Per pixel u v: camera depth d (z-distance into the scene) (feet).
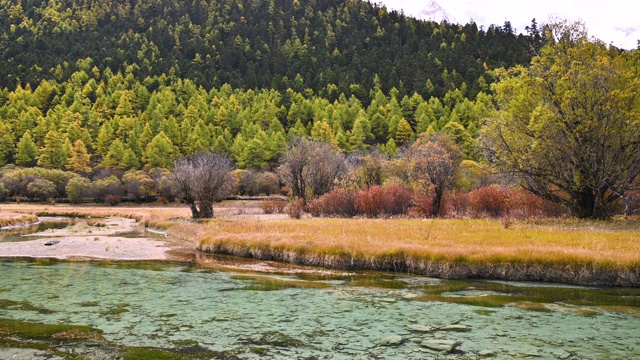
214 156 172.45
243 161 387.75
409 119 485.56
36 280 56.24
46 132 445.78
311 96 602.85
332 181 181.37
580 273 54.08
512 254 58.49
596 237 67.10
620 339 33.73
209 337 34.47
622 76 93.09
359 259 65.98
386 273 61.87
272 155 396.16
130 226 149.38
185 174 149.18
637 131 90.94
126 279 57.21
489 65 575.38
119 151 384.68
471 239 70.18
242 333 35.42
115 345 32.78
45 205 284.00
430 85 541.34
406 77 587.68
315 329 36.35
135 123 464.24
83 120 495.82
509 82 106.52
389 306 43.52
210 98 598.34
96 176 342.85
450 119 426.92
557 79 98.07
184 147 439.22
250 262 71.77
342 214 140.67
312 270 64.49
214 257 77.15
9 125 441.68
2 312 41.19
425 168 128.98
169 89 584.40
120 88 577.84
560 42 102.94
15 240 100.63
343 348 32.01
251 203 243.81
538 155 97.91
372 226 93.71
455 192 134.10
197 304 44.34
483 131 108.68
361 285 53.78
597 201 99.66
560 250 58.03
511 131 104.78
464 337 34.22
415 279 57.47
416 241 70.23
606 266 53.52
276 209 173.37
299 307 43.19
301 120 518.78
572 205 102.94
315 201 148.56
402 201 134.10
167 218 153.58
